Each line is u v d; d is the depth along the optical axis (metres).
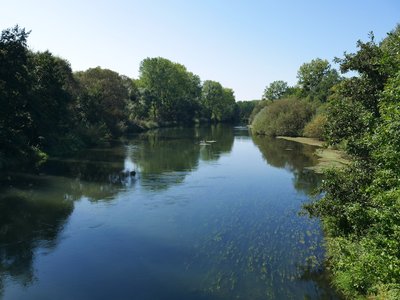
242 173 36.06
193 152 51.50
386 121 11.17
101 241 18.69
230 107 158.12
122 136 76.06
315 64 101.06
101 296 13.66
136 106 102.50
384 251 10.05
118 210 23.69
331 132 17.67
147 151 51.59
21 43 38.62
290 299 13.44
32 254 17.08
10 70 37.06
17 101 38.31
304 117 80.19
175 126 119.12
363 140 12.99
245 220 21.97
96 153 48.31
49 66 48.19
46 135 45.91
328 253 16.84
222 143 65.25
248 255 17.12
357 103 17.20
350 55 17.53
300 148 57.53
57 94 49.06
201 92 152.00
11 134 37.12
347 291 13.41
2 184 29.03
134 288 14.24
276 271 15.55
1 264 15.99
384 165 11.34
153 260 16.62
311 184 31.28
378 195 10.99
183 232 20.00
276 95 139.00
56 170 35.47
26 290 14.02
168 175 34.69
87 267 15.91
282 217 22.50
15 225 20.62
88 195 27.05
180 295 13.74
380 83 16.56
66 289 14.12
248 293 13.88
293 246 18.08
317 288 14.16
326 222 17.95
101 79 82.00
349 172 17.00
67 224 21.02
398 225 9.95
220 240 18.92
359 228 14.66
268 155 49.12
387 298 11.63
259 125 87.94
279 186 30.55
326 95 86.00
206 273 15.43
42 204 24.53
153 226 20.89
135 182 31.47
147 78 117.94
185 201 25.91
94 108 66.06
